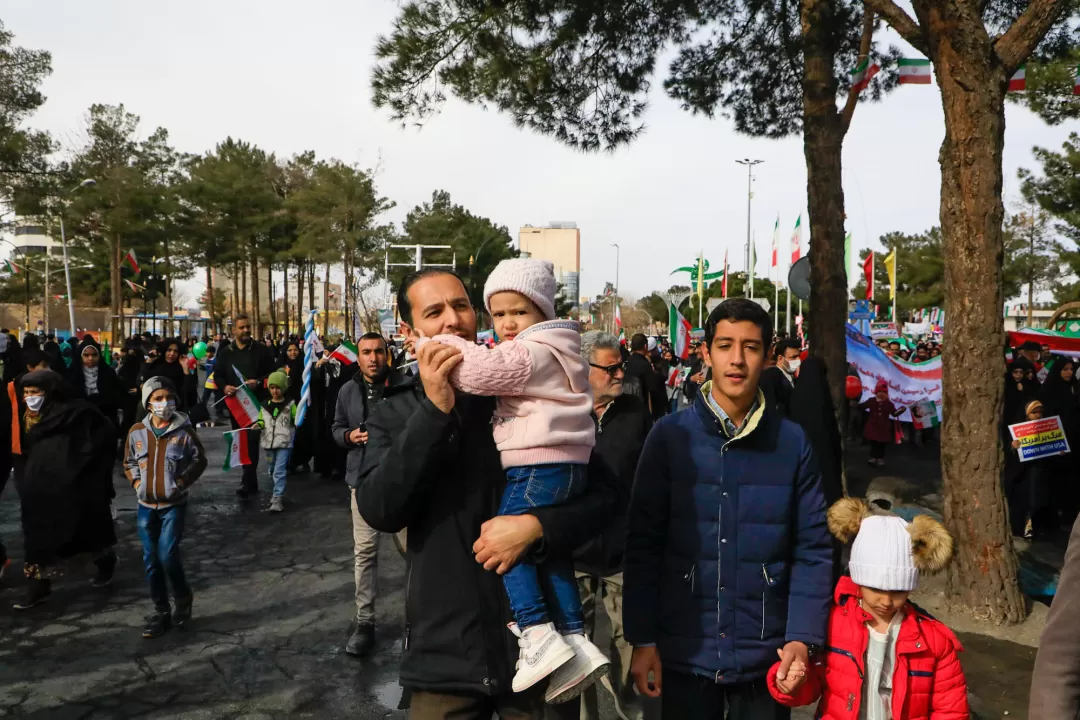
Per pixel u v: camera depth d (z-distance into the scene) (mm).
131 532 8164
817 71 10109
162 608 5430
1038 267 38969
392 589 6457
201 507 9383
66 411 6070
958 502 5711
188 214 49156
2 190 31500
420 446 2076
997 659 5055
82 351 11797
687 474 2715
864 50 10422
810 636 2574
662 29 11000
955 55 5621
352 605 6047
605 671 2127
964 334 5672
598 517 2211
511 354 2123
